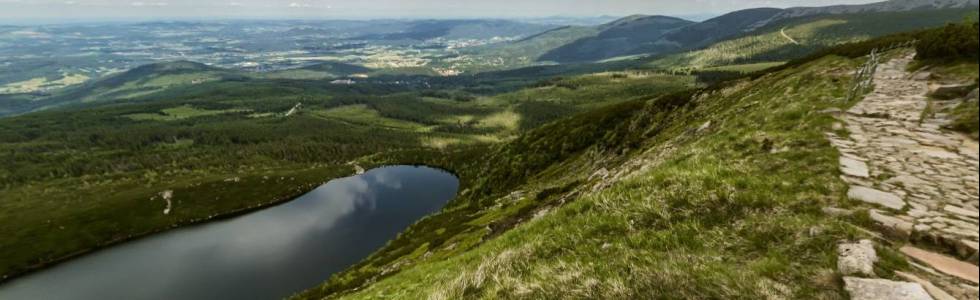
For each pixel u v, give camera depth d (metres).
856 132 14.53
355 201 186.12
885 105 18.02
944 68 23.06
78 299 109.06
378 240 134.75
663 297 6.56
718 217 9.42
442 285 11.50
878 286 5.60
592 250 9.41
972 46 22.80
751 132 18.39
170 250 138.50
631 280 7.26
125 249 142.62
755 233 8.12
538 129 161.50
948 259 6.36
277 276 112.19
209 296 103.69
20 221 168.12
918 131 13.78
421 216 157.00
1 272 127.31
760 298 5.98
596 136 115.38
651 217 10.20
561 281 7.88
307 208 180.88
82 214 166.25
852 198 8.95
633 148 68.38
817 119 17.16
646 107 92.19
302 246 133.38
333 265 117.00
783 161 12.56
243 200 190.12
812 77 36.66
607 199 12.18
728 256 7.63
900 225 7.39
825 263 6.56
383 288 28.28
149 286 112.12
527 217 37.41
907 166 10.60
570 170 94.44
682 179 11.60
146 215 169.25
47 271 128.88
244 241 142.50
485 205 86.19
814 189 9.73
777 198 9.47
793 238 7.55
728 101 57.72
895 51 40.50
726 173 11.93
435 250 48.28
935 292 5.45
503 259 10.21
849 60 44.00
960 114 14.20
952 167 10.26
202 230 158.50
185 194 189.00
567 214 13.11
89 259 136.12
